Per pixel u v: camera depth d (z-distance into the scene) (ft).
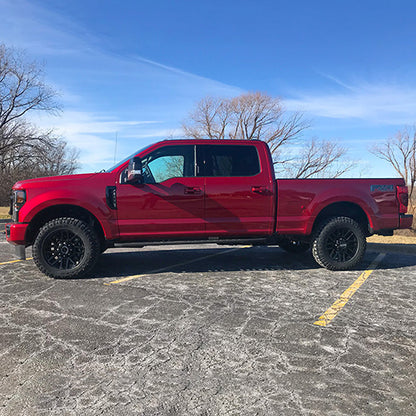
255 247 26.76
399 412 6.59
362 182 18.24
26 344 9.36
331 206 18.79
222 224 17.20
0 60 89.30
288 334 10.10
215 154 17.53
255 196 17.38
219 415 6.49
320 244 17.90
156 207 16.63
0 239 30.17
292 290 14.56
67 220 16.05
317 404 6.83
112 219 16.39
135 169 15.25
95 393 7.16
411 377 7.84
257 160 17.85
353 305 12.73
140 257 22.22
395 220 18.40
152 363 8.38
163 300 13.07
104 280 16.03
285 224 17.69
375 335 10.09
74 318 11.21
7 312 11.75
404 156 91.40
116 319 11.14
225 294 13.93
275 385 7.49
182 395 7.11
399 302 13.12
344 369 8.17
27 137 95.14
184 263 20.18
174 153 17.26
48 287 14.75
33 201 15.88
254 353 8.92
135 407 6.70
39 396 7.06
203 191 16.98
